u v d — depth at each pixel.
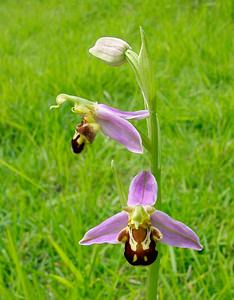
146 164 0.32
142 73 0.15
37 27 0.63
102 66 0.43
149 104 0.15
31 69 0.45
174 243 0.15
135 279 0.24
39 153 0.33
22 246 0.25
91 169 0.30
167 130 0.33
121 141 0.15
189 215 0.25
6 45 0.56
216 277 0.22
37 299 0.21
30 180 0.28
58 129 0.34
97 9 0.65
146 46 0.15
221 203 0.27
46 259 0.25
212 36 0.47
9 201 0.28
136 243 0.15
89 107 0.16
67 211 0.25
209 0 0.58
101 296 0.22
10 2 0.78
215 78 0.41
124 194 0.15
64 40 0.55
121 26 0.55
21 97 0.38
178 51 0.45
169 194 0.27
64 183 0.30
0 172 0.30
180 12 0.56
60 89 0.40
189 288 0.22
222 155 0.30
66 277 0.23
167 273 0.23
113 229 0.15
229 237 0.24
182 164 0.29
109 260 0.24
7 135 0.35
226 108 0.34
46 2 0.73
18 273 0.21
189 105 0.36
